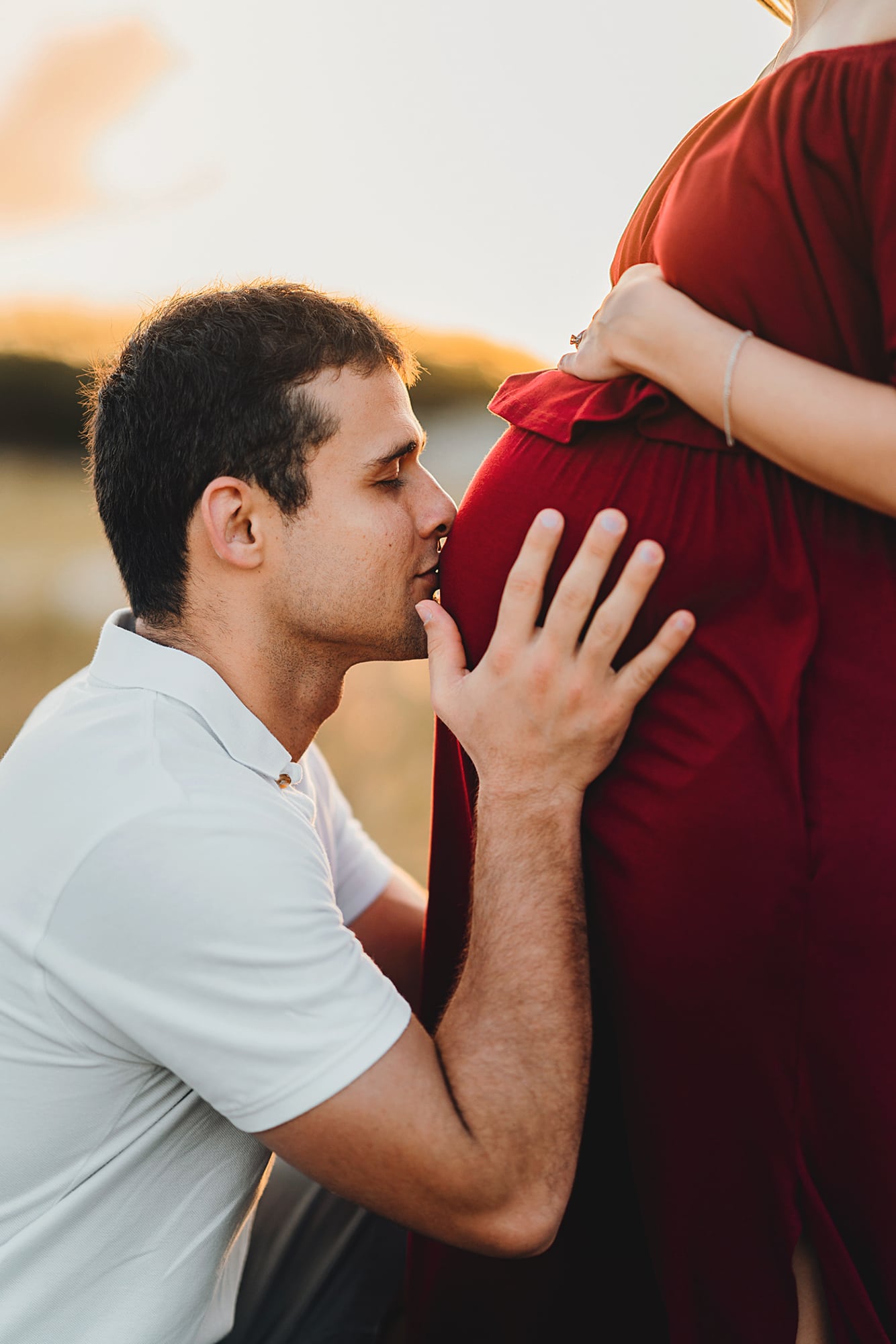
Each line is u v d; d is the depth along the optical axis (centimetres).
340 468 125
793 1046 107
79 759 118
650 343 107
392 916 182
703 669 108
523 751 114
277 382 123
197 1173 125
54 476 1078
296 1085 107
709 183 107
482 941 114
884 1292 110
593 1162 130
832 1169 109
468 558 123
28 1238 118
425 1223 110
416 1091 106
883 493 97
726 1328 114
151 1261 123
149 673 127
